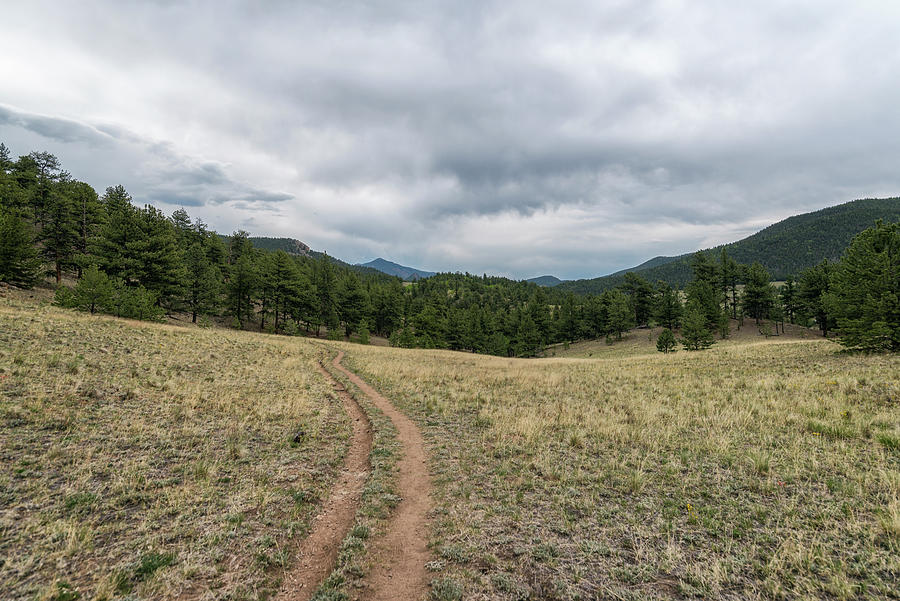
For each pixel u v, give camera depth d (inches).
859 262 1154.0
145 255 1646.2
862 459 313.6
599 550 206.2
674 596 169.5
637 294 3580.2
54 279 1766.7
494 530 233.0
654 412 495.5
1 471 253.1
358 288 2945.4
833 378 648.4
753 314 3063.5
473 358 1688.0
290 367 890.1
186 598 170.6
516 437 426.9
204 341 975.0
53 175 2247.8
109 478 271.0
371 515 259.6
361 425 506.6
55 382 434.9
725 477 295.9
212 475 297.7
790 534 212.5
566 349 3341.5
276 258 2470.5
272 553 209.8
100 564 184.4
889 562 182.9
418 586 186.5
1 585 162.9
